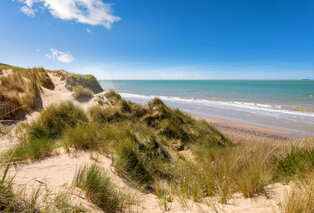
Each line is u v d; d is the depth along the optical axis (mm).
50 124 5855
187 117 10828
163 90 50969
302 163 3926
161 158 5293
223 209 2471
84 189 2619
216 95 37281
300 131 12719
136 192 3260
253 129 13148
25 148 3768
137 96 32094
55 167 3359
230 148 6602
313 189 2271
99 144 4723
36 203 2025
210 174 3703
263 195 2805
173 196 3307
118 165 3775
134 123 8234
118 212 2506
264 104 24578
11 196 1879
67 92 10758
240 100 29141
